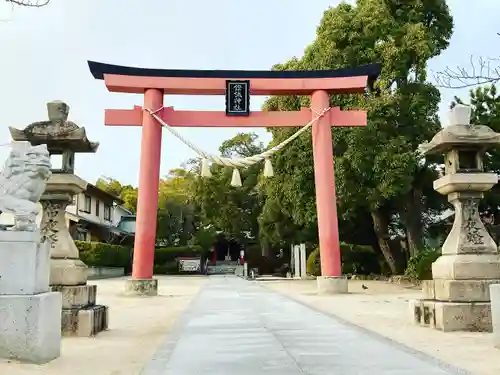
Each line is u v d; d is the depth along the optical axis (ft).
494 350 25.08
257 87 69.82
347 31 80.79
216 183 154.30
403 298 58.34
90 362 22.62
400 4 84.28
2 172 23.84
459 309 31.78
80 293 31.17
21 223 22.74
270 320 36.73
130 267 167.12
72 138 32.60
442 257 35.29
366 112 72.69
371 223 103.60
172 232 181.37
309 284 89.66
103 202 160.35
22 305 21.53
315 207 85.20
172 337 28.86
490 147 35.32
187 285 92.68
